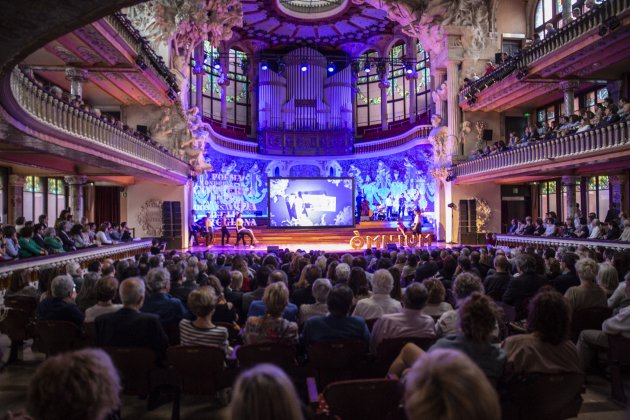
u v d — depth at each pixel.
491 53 25.47
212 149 31.47
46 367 1.76
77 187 18.34
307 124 36.78
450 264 8.66
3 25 5.02
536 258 7.18
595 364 6.13
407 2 26.05
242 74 37.34
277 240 26.73
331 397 3.22
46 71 18.23
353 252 18.67
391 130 34.38
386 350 4.44
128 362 4.47
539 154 17.55
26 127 9.65
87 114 12.88
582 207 21.28
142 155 17.75
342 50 37.97
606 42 15.21
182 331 4.78
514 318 6.52
